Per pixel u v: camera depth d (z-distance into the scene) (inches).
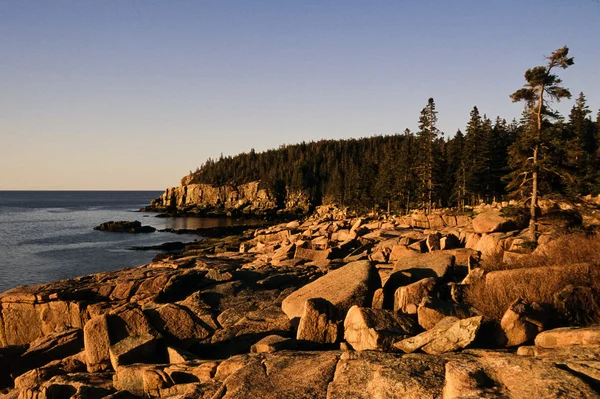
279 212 5738.2
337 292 533.0
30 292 744.3
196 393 301.9
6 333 736.3
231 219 5285.4
